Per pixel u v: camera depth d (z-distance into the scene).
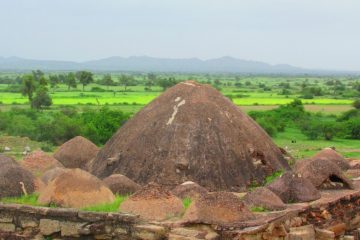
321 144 44.38
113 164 16.33
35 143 39.53
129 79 122.94
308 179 15.16
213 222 11.36
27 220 12.48
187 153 15.78
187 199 13.20
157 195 12.11
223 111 16.86
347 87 121.06
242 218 11.70
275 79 193.75
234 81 154.00
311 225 13.44
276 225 11.98
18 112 52.75
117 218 11.70
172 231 11.29
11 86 99.38
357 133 49.62
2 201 13.11
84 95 80.94
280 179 14.59
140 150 16.16
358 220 15.45
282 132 51.62
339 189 15.95
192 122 16.30
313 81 173.25
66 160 18.58
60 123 41.84
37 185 13.96
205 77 184.00
